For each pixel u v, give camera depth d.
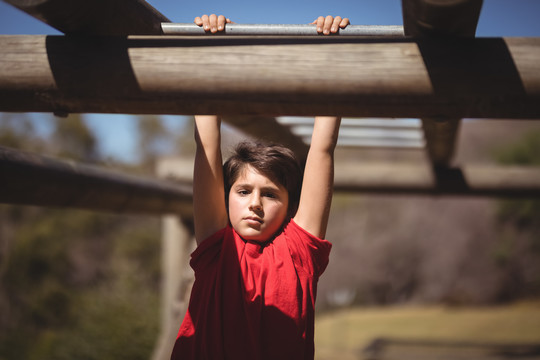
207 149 1.78
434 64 1.47
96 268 18.95
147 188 3.96
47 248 17.42
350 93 1.49
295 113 1.56
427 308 21.61
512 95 1.45
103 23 1.51
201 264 1.71
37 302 15.24
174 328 3.89
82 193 3.06
